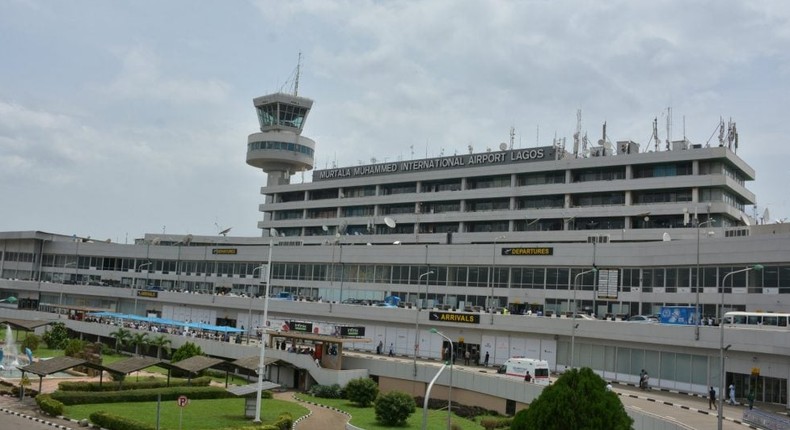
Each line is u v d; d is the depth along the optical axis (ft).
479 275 318.86
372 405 221.25
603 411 104.42
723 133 331.77
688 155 310.86
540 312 276.21
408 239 397.80
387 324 299.58
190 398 209.46
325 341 251.19
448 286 327.67
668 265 254.47
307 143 506.48
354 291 363.97
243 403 207.10
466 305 319.27
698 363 208.85
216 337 304.50
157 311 409.49
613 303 273.13
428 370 234.38
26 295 473.26
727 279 235.40
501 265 309.22
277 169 510.17
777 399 189.16
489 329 265.54
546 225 353.51
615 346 232.32
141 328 330.54
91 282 459.73
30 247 493.36
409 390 238.89
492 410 208.03
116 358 297.74
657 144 355.97
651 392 208.03
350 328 259.19
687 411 169.48
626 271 271.08
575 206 345.10
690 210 305.12
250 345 282.15
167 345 297.74
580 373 109.40
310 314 326.44
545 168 355.97
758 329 195.21
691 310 221.25
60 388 198.80
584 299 281.13
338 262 370.94
